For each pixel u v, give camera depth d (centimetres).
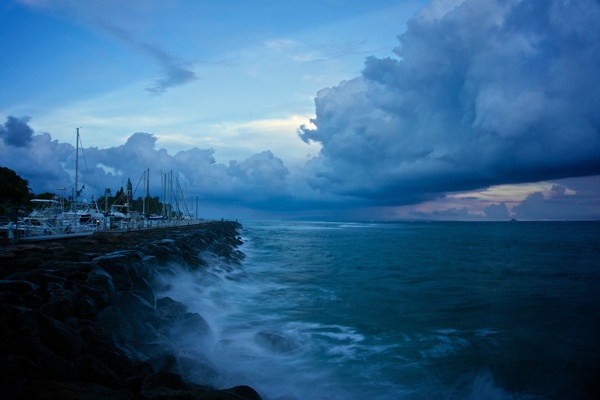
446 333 1734
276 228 16462
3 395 642
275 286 2906
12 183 7256
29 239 2578
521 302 2341
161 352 1135
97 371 828
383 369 1348
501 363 1397
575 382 1256
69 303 1148
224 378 1095
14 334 803
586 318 1970
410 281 3142
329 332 1747
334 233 12175
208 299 2156
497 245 7175
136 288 1570
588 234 11862
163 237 3819
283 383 1232
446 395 1172
